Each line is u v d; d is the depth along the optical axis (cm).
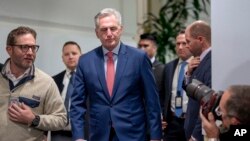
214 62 248
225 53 244
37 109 277
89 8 512
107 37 287
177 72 418
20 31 271
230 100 172
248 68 237
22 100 273
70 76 412
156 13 705
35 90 276
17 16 425
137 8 634
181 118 404
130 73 289
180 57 414
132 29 581
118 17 292
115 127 287
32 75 276
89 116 305
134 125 290
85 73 297
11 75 275
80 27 501
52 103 281
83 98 300
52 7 465
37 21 447
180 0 654
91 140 297
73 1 491
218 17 246
